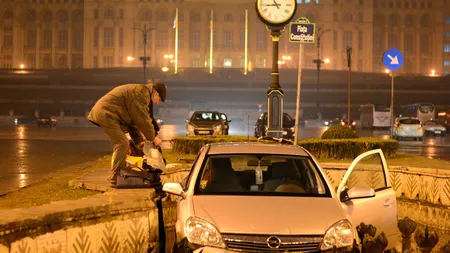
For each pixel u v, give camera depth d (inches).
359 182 577.6
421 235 464.8
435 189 781.9
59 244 425.4
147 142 658.8
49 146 1892.2
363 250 434.6
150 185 593.9
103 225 473.7
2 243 378.3
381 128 4645.7
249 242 384.5
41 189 758.5
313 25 892.6
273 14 1162.0
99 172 832.3
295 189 455.5
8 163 1279.5
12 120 5836.6
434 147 2153.1
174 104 7126.0
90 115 615.8
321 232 392.5
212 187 460.4
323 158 1157.1
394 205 547.8
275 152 486.9
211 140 1277.1
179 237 422.9
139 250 513.3
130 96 610.5
